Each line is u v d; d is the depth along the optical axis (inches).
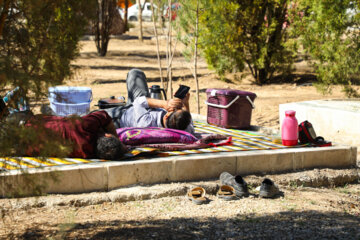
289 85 611.5
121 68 770.8
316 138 251.3
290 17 518.0
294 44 580.1
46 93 129.1
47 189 179.0
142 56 944.9
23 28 128.5
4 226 150.8
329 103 342.6
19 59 126.0
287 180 215.3
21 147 128.0
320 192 210.8
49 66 125.9
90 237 141.3
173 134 229.8
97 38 918.4
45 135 126.2
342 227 154.6
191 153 216.2
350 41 446.6
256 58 613.0
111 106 272.4
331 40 459.5
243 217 165.8
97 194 182.9
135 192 185.8
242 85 620.4
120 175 190.9
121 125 251.1
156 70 756.6
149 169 196.4
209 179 208.2
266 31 594.2
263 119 412.2
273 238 142.4
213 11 446.9
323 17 445.7
